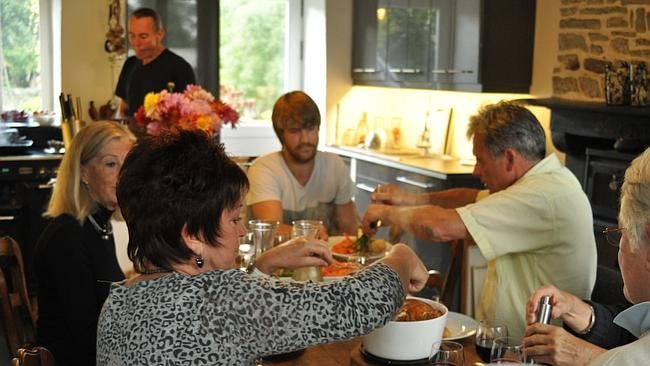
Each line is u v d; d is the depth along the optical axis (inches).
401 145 267.6
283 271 92.6
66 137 169.9
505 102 106.4
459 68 211.9
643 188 61.1
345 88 279.7
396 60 245.8
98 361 59.1
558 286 100.0
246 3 283.0
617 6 174.9
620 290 104.1
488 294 105.5
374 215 108.5
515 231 98.1
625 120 160.2
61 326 97.5
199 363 55.7
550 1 198.8
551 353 77.6
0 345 176.6
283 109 136.0
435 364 73.7
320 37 278.1
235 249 61.6
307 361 83.2
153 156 59.4
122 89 238.5
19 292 103.8
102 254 101.1
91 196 101.4
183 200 57.9
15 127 235.8
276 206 134.6
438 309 84.0
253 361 58.9
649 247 61.5
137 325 56.6
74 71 258.1
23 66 269.9
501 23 202.2
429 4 225.5
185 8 255.6
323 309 57.2
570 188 99.7
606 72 169.8
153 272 60.5
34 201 217.9
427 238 102.0
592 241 101.6
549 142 201.9
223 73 283.4
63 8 253.9
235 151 285.4
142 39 210.7
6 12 265.6
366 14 263.9
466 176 206.4
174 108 125.3
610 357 59.4
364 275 61.0
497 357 74.1
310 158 137.9
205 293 57.4
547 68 200.7
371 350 80.9
